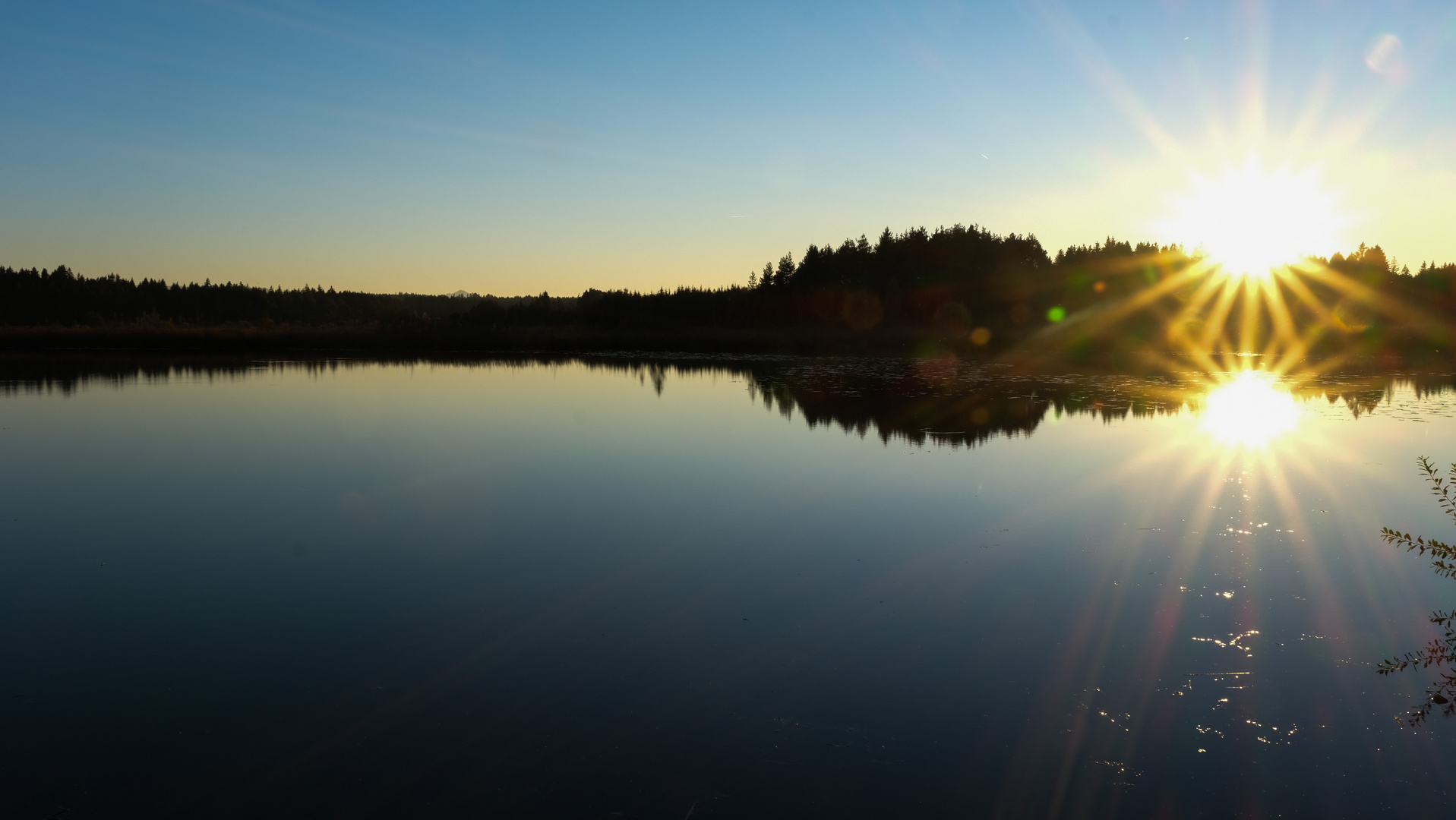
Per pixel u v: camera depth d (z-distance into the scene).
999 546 9.90
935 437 16.80
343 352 44.88
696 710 6.34
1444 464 13.99
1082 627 7.71
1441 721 6.13
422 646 7.33
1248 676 6.81
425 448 15.84
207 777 5.56
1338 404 21.25
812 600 8.33
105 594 8.52
